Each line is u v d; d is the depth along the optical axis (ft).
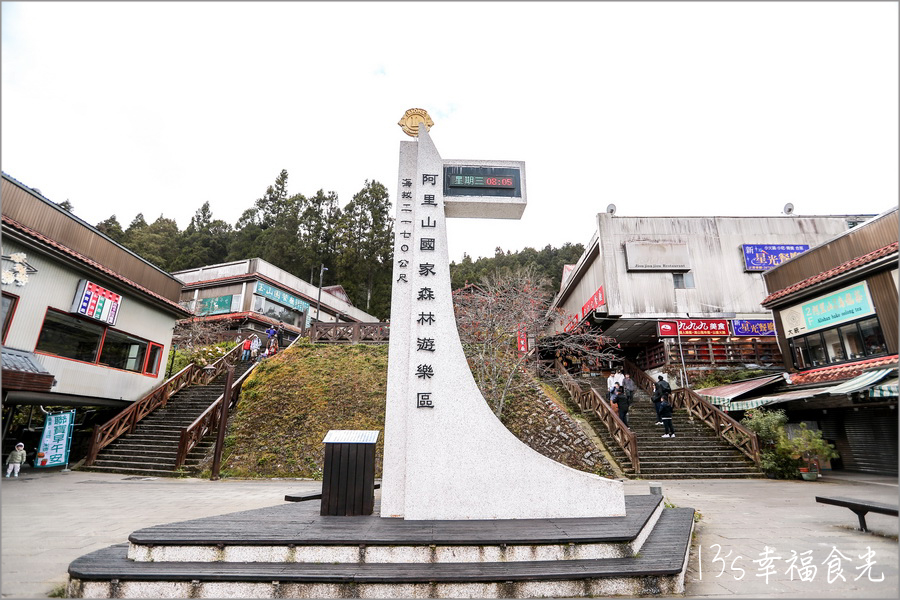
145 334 48.55
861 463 40.88
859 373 38.27
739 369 59.77
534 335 59.26
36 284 35.68
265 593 11.68
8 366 30.30
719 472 37.81
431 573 12.09
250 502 25.43
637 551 14.10
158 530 14.26
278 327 83.76
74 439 42.98
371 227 136.36
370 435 18.35
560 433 42.52
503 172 20.57
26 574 13.08
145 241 127.13
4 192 33.65
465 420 17.34
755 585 13.08
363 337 59.52
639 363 75.10
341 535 13.79
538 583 12.01
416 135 21.01
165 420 45.57
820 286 43.70
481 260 140.26
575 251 144.66
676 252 63.21
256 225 147.95
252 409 45.06
